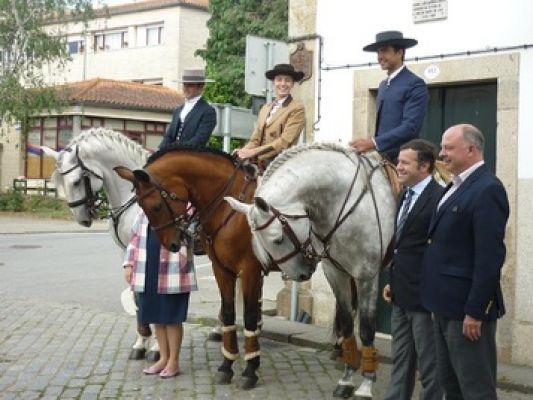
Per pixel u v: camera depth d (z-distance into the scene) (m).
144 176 5.84
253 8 23.75
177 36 40.12
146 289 6.39
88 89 33.06
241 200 6.20
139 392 6.05
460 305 4.15
